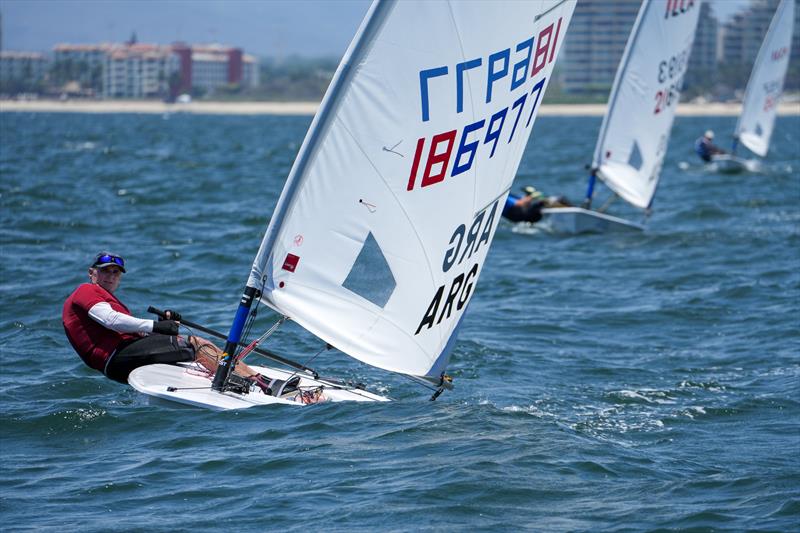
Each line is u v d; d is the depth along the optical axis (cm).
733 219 10075
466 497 2877
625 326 5616
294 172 3362
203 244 7956
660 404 4116
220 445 3288
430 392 4200
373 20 3281
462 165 3484
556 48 3722
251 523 2720
